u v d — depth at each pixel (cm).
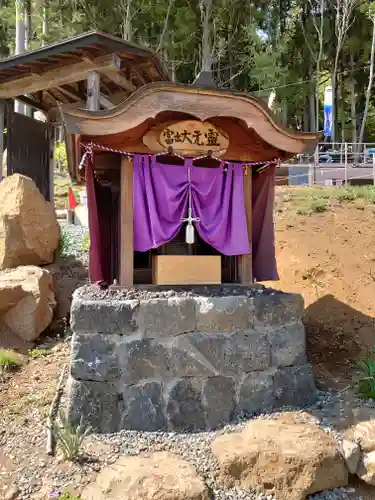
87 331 431
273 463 361
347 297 667
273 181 541
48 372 537
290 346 469
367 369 499
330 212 906
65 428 401
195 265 498
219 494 354
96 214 501
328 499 357
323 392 491
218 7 2364
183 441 409
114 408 423
